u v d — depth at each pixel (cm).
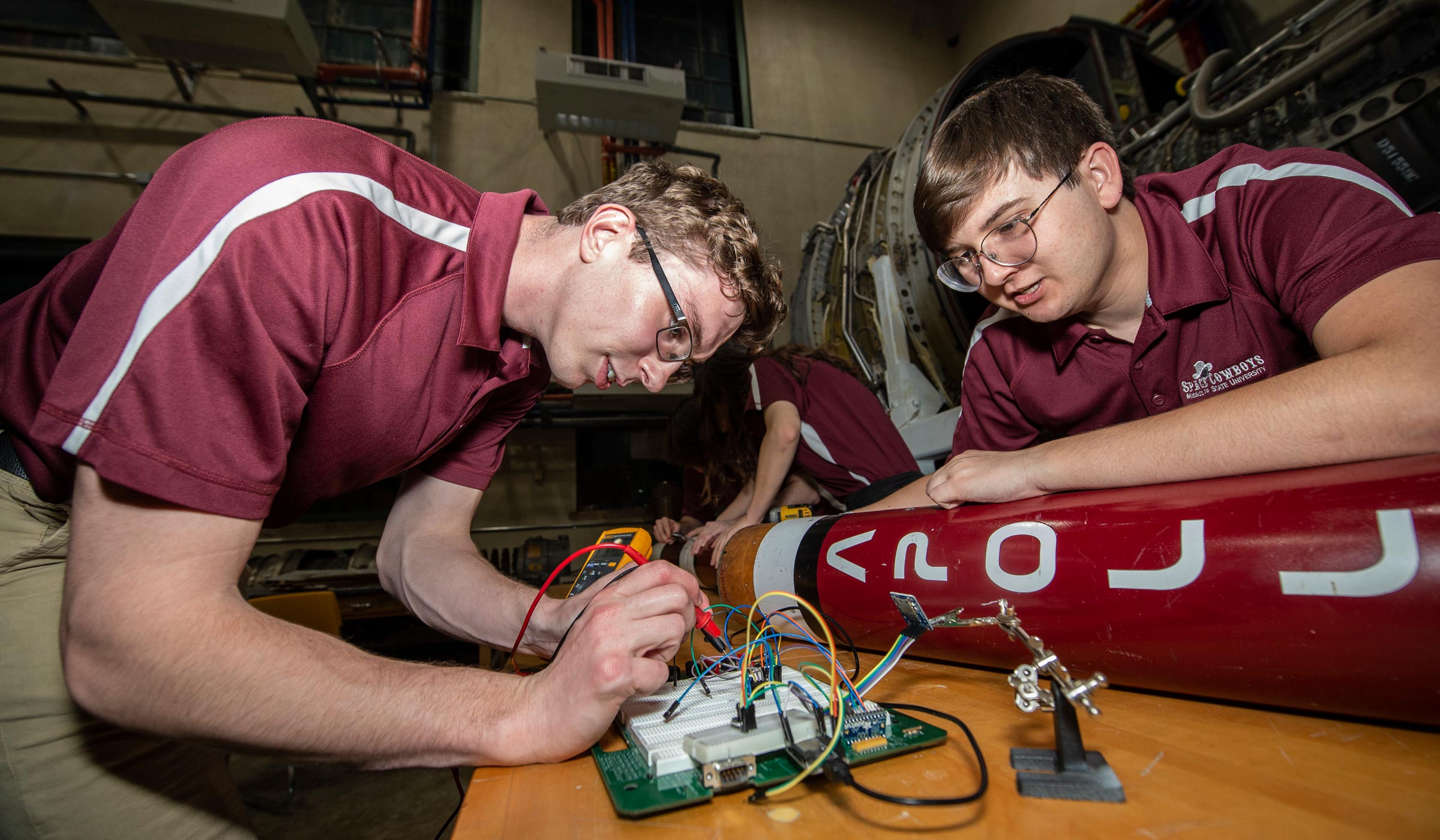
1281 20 338
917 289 258
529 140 455
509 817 41
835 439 190
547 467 444
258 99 412
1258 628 44
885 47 567
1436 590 36
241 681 45
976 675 69
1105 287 92
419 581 91
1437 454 44
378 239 65
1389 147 181
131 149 385
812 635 71
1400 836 30
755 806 40
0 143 370
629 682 47
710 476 243
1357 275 60
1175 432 59
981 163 86
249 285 52
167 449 46
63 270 65
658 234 76
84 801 68
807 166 508
